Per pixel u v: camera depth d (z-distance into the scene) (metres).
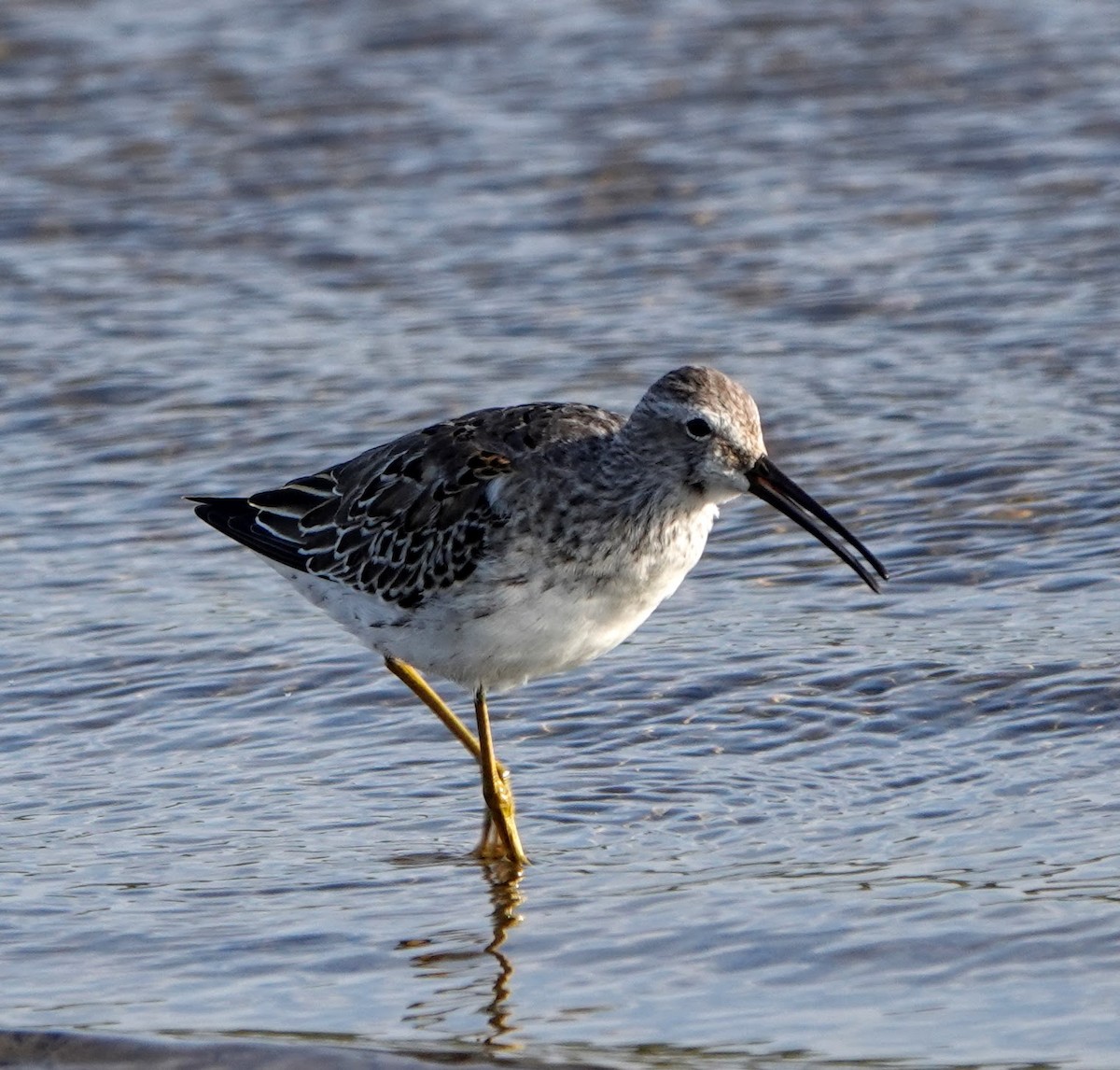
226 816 11.64
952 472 15.84
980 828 10.77
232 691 13.37
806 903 10.01
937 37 25.34
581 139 23.25
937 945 9.45
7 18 27.31
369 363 18.56
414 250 21.09
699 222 21.22
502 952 9.80
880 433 16.56
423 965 9.70
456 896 10.52
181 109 24.50
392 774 12.23
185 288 20.56
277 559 12.45
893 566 14.62
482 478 11.38
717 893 10.25
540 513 11.24
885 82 24.17
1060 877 10.03
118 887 10.70
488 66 25.48
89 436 17.53
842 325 18.80
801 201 21.53
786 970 9.35
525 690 13.21
